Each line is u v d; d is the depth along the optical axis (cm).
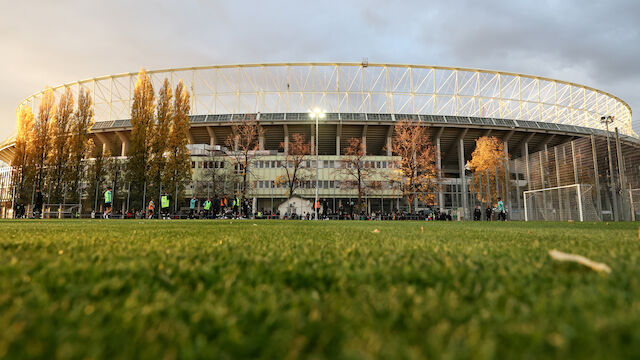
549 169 2611
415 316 112
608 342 88
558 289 148
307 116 6750
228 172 5741
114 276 186
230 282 170
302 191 6166
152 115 4309
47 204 4147
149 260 242
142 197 4128
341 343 91
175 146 4272
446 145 7362
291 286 171
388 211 6488
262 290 154
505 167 3141
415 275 184
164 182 4144
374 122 6606
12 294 144
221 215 3912
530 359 78
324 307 127
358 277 181
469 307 125
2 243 356
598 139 2217
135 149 4166
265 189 6181
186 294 150
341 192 6166
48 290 153
